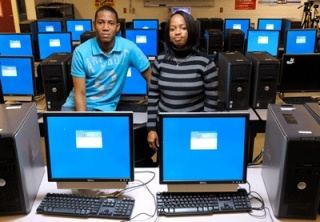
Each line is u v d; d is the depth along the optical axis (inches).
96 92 97.1
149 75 100.6
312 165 53.4
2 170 54.9
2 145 53.6
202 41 231.0
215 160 59.2
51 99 111.3
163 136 57.8
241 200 59.7
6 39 184.4
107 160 60.0
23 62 114.3
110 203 59.6
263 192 63.8
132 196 63.1
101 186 61.3
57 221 56.7
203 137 58.0
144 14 312.7
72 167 60.4
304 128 55.2
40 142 68.1
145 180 68.3
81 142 59.1
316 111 62.8
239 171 59.7
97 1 309.1
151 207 60.1
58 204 59.4
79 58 92.7
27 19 270.7
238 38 213.2
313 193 54.9
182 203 59.2
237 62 105.5
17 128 55.6
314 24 285.0
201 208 58.2
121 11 311.9
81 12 313.0
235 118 57.2
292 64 115.5
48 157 59.8
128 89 118.6
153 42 200.4
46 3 298.7
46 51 191.0
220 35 211.6
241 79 106.9
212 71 80.8
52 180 60.7
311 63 115.9
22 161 56.2
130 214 57.4
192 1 308.8
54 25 242.4
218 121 57.3
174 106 82.4
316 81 118.3
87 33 190.2
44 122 58.1
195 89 81.0
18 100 119.0
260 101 110.1
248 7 309.0
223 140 58.3
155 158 92.7
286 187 54.8
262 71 106.7
